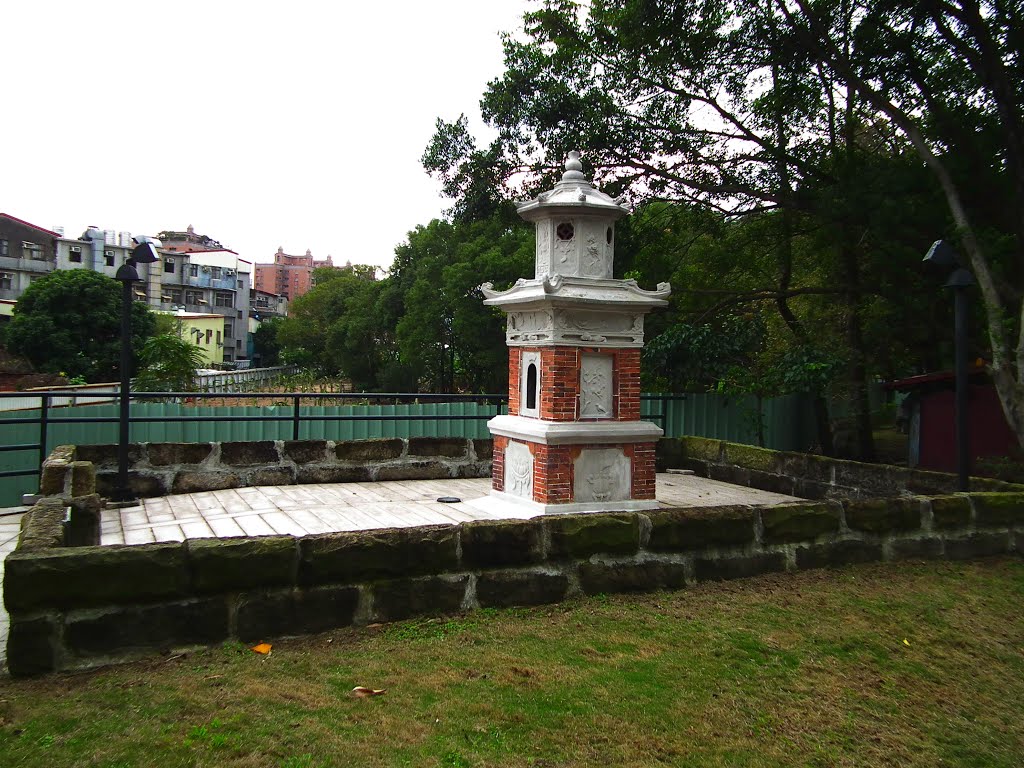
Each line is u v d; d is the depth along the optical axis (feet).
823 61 36.83
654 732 11.31
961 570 19.93
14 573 11.93
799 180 41.83
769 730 11.68
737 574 18.29
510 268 94.22
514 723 11.28
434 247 118.52
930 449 44.39
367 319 140.67
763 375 47.34
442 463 32.22
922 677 13.88
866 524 19.95
